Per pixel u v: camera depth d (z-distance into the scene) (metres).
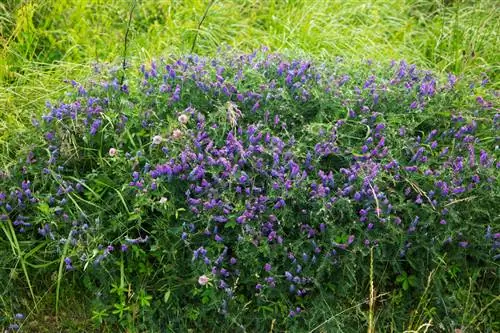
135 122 1.39
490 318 1.31
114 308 1.29
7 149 1.43
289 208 1.28
